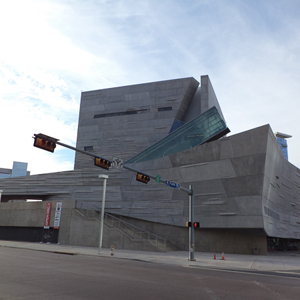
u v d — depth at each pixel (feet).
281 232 120.67
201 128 143.13
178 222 115.96
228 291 34.45
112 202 131.34
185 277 45.06
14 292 28.84
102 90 192.44
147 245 106.01
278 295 32.89
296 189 143.64
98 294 29.50
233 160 106.42
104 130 183.62
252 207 101.96
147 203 124.06
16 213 139.64
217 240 113.19
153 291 32.40
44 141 47.60
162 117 173.17
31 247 99.81
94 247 112.47
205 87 170.30
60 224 126.31
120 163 61.93
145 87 182.19
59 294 28.71
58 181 146.92
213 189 109.91
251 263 73.05
